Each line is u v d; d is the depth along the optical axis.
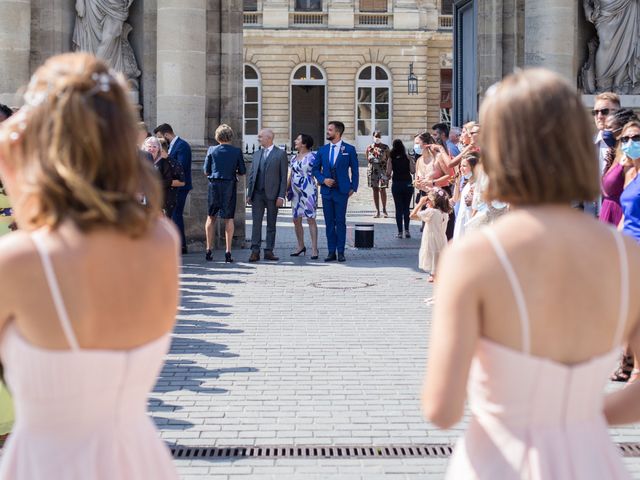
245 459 6.36
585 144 2.78
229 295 13.09
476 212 10.14
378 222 25.58
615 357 2.81
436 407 2.67
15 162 2.87
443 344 2.69
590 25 18.08
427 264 14.30
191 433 6.90
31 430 2.76
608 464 2.76
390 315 11.68
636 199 7.84
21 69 17.12
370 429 7.01
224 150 16.47
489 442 2.77
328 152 17.05
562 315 2.71
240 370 8.81
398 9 54.47
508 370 2.71
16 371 2.74
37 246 2.72
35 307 2.69
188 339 10.16
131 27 17.97
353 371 8.80
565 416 2.74
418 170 17.34
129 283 2.78
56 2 17.55
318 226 24.53
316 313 11.78
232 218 16.64
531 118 2.76
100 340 2.75
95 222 2.75
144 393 2.88
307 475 6.04
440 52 55.09
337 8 54.47
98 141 2.73
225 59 18.59
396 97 54.84
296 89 57.25
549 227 2.75
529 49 17.86
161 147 15.73
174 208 17.03
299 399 7.83
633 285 2.81
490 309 2.70
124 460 2.78
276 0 54.41
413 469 6.15
